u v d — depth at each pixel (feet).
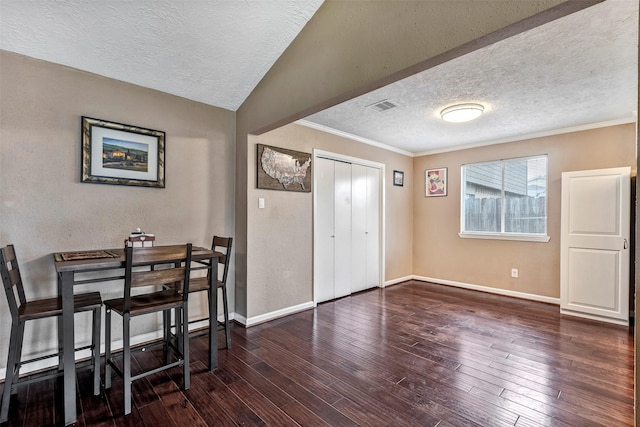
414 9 5.62
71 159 7.60
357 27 6.62
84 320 7.97
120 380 7.06
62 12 6.25
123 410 5.89
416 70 5.82
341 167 14.07
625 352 8.50
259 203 10.75
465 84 8.72
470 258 15.64
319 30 7.50
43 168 7.25
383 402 6.28
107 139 8.11
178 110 9.52
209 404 6.20
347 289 14.44
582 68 7.79
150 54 7.72
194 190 9.84
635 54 7.13
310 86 7.76
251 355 8.35
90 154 7.83
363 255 15.24
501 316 11.51
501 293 14.55
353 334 9.81
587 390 6.68
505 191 14.66
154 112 9.00
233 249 10.94
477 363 7.89
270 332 9.97
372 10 6.32
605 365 7.77
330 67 7.22
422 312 12.00
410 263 17.87
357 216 14.90
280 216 11.39
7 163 6.84
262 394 6.54
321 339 9.41
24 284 7.04
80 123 7.71
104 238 8.10
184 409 6.04
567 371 7.48
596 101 9.96
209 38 7.57
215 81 9.21
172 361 7.98
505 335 9.71
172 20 6.89
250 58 8.57
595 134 12.16
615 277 10.82
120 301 6.77
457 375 7.31
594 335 9.70
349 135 13.98
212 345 7.56
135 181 8.56
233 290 10.99
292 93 8.34
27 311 6.06
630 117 11.39
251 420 5.73
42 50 7.01
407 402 6.28
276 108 8.94
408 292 15.06
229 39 7.72
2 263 5.58
